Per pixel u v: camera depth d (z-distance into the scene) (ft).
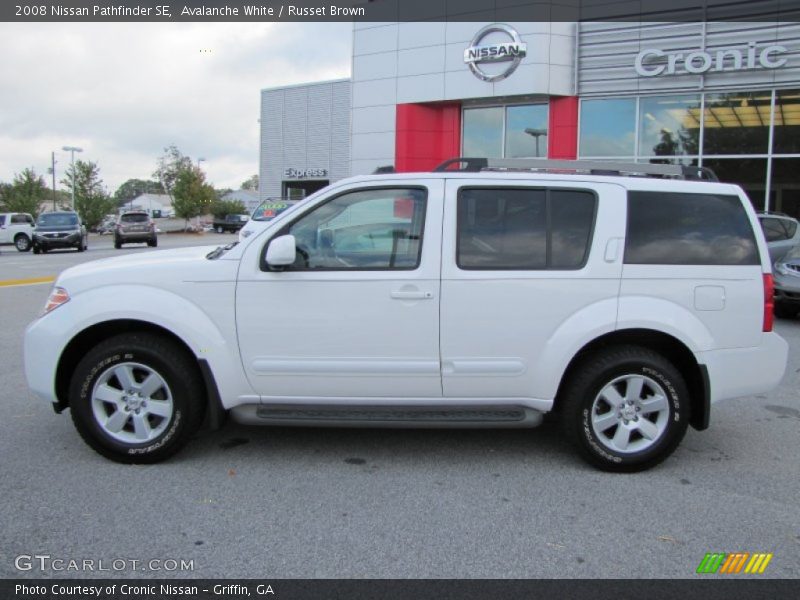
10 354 24.23
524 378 13.55
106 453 13.84
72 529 11.08
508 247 13.55
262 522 11.43
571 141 56.34
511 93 56.54
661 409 13.65
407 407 13.82
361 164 64.75
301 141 134.41
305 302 13.41
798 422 17.33
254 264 13.48
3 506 11.89
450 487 13.01
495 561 10.26
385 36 62.18
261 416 13.69
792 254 33.81
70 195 181.16
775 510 12.11
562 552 10.54
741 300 13.73
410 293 13.32
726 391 13.79
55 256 80.89
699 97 52.39
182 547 10.57
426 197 13.60
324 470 13.80
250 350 13.53
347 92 127.34
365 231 13.66
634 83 53.83
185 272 13.55
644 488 13.05
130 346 13.50
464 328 13.39
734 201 13.98
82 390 13.61
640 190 13.78
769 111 50.37
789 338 29.01
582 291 13.42
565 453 14.97
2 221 107.24
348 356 13.48
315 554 10.41
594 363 13.56
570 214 13.69
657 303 13.50
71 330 13.55
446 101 60.23
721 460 14.61
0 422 16.60
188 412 13.73
